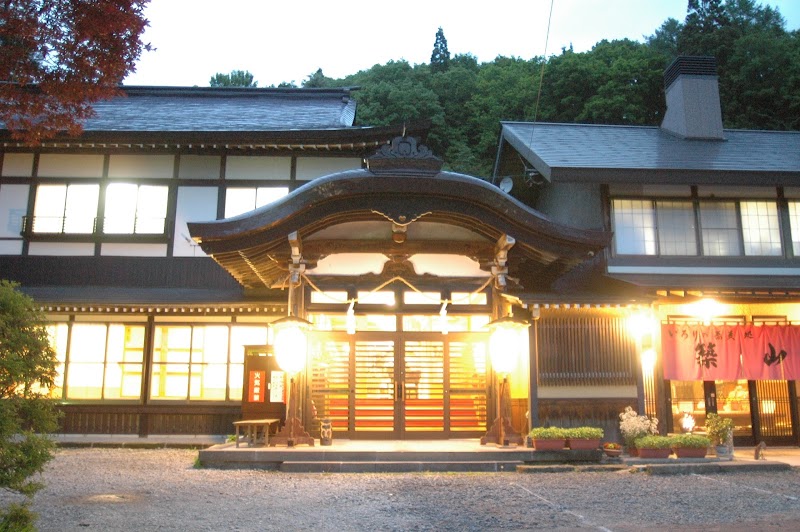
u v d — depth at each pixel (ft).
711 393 51.06
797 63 113.09
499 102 137.80
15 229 57.52
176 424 53.06
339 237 46.24
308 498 29.43
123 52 28.19
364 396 46.34
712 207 54.13
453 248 46.70
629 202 53.62
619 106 116.47
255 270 46.91
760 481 35.09
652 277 51.37
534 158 54.34
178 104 73.51
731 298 47.14
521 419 45.68
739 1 152.97
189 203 57.98
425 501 28.81
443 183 41.06
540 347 43.45
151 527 23.62
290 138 56.18
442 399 46.65
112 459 43.70
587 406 43.09
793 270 53.26
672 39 149.79
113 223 57.52
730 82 117.80
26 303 21.13
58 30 26.91
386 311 47.01
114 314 53.62
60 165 58.44
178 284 56.75
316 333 46.75
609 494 30.91
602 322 43.98
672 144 59.57
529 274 51.19
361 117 136.46
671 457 40.65
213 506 27.58
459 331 47.55
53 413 21.68
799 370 47.83
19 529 19.53
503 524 24.35
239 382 53.42
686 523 24.43
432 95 139.44
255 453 38.88
